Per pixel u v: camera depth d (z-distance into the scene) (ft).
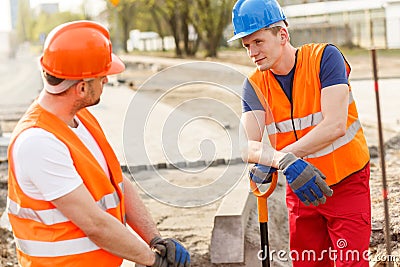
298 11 146.41
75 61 10.96
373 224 22.94
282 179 28.25
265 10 14.76
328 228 16.35
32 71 163.53
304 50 15.42
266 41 14.82
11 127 54.49
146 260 11.78
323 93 14.98
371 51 17.56
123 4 208.13
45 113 11.18
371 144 38.93
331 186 15.72
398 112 51.67
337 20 140.36
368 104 57.47
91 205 11.12
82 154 11.28
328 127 14.82
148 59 170.71
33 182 10.94
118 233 11.35
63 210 11.04
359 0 133.28
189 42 179.52
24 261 11.62
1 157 38.91
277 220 24.30
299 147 14.93
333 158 15.60
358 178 15.76
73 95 11.24
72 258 11.38
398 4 122.62
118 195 12.09
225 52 171.01
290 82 15.43
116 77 94.27
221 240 20.88
